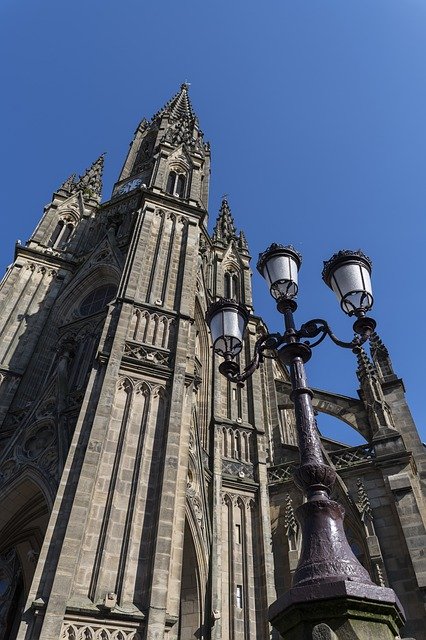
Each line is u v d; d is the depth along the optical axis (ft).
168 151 142.31
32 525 92.07
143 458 70.85
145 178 173.58
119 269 120.16
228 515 92.43
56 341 114.93
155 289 98.02
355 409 116.88
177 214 117.60
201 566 79.36
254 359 41.96
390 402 118.62
